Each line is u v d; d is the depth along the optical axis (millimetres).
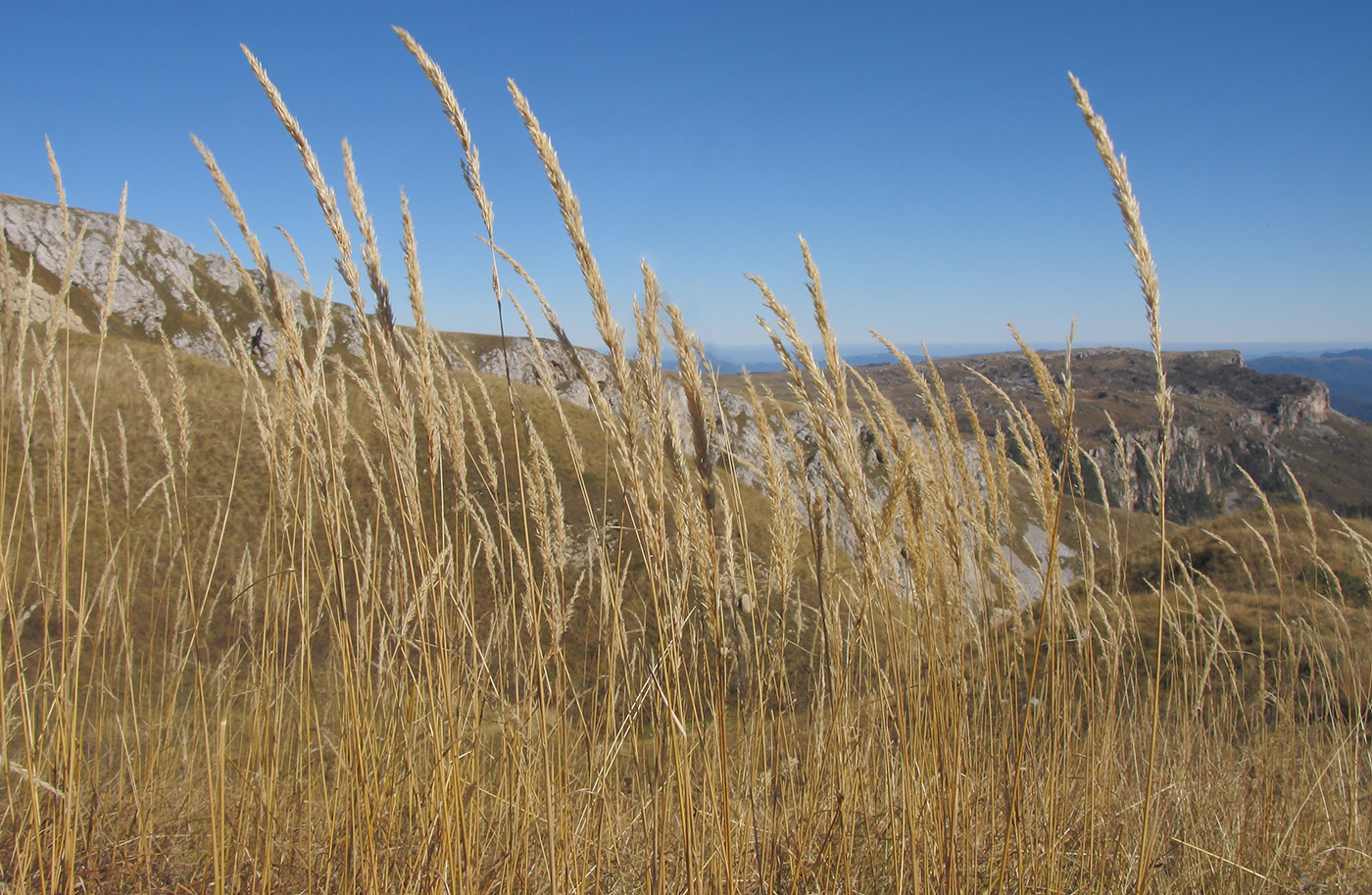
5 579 2291
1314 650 4340
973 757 2771
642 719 2539
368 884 2205
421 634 2174
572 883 2348
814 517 2160
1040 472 2564
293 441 2420
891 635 2275
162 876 2729
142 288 68188
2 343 2330
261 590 3191
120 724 2752
